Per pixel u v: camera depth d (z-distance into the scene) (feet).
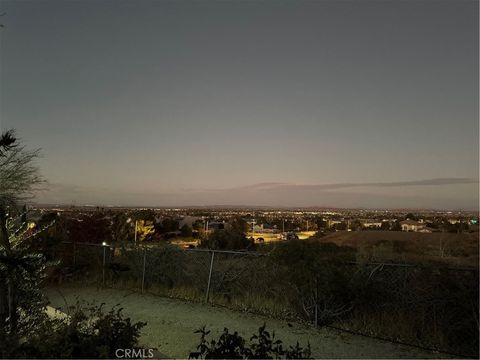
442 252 35.60
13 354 14.64
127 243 45.80
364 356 21.57
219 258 37.04
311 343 23.63
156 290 38.78
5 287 22.22
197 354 14.11
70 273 45.65
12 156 22.20
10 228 24.75
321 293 27.45
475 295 22.91
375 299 26.94
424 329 24.18
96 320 19.39
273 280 31.96
